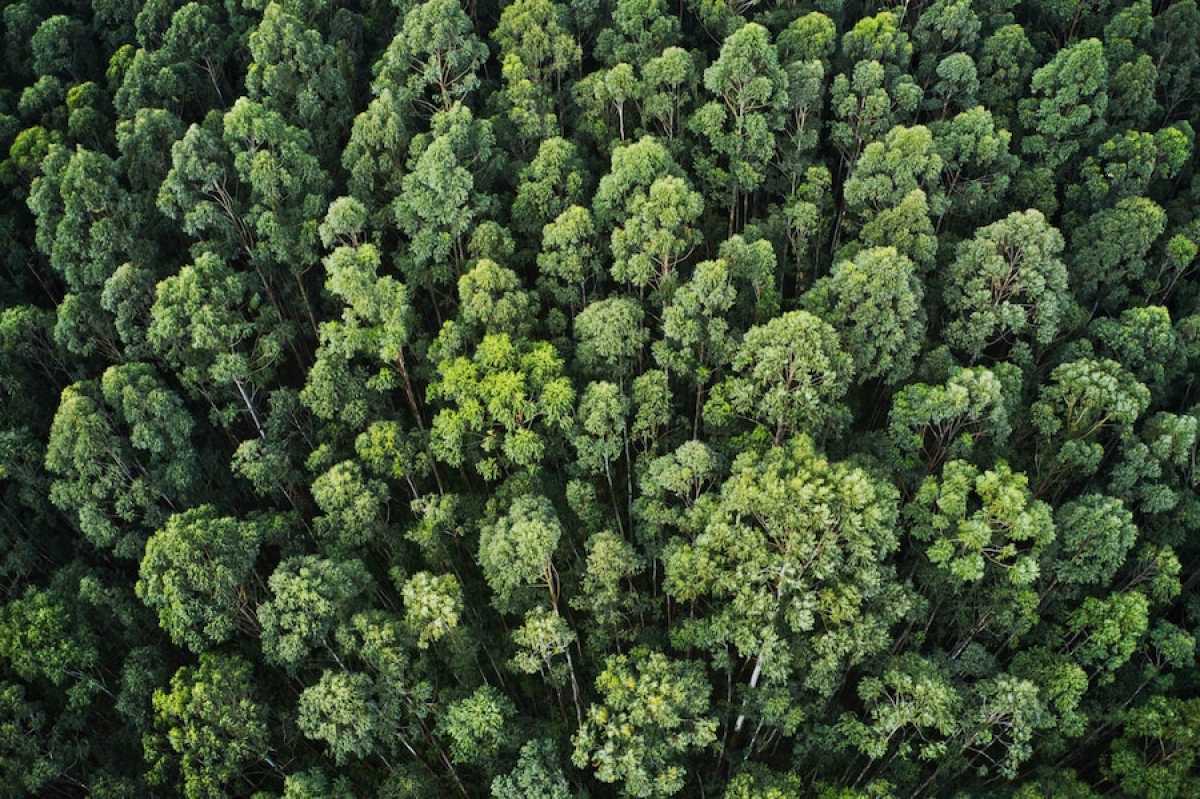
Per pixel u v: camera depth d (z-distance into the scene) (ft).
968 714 125.18
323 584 123.54
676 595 131.95
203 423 175.22
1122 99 211.82
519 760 119.75
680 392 172.96
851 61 216.33
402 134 183.42
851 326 157.38
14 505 163.73
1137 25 221.25
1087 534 135.23
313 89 200.03
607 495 169.17
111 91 226.38
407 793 125.90
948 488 130.72
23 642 133.08
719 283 152.97
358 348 160.76
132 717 140.67
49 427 175.42
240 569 130.31
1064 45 241.35
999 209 204.44
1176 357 170.71
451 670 138.92
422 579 124.36
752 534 123.65
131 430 152.97
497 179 202.49
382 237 194.70
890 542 121.90
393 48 191.21
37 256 203.92
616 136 209.67
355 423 161.27
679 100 201.67
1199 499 155.43
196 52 222.89
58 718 135.64
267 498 172.65
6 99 225.76
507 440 148.25
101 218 174.29
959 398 141.08
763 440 145.79
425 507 147.33
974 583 139.74
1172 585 140.87
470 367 149.59
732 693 144.66
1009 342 174.40
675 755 136.05
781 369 143.95
